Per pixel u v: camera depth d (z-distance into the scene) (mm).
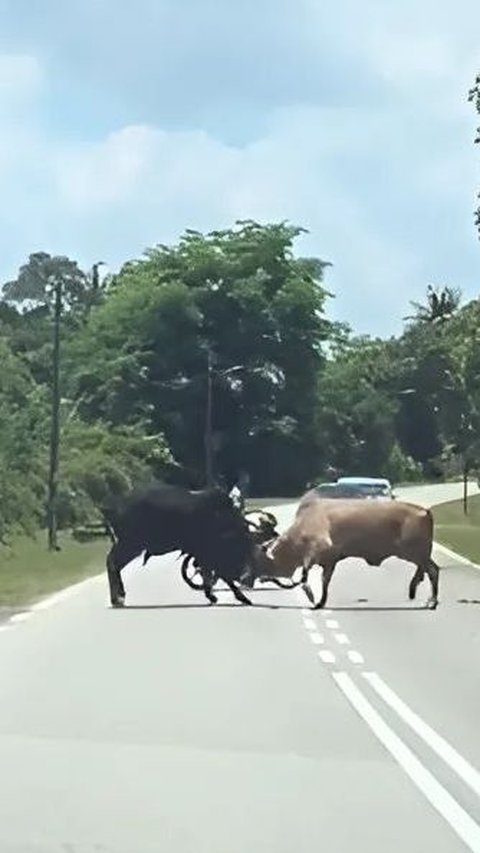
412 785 11992
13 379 58688
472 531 67688
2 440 56406
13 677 18484
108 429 86438
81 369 104000
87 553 51156
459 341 61250
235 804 11227
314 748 13727
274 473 106938
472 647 22203
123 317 106375
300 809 11055
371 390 126000
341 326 111562
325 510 29672
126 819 10664
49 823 10523
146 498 29672
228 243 109625
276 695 17062
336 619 26688
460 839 10039
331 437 118750
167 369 105562
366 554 29500
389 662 20266
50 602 30422
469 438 91500
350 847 9820
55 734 14422
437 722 15250
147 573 40125
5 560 45438
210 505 29734
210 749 13648
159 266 109312
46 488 62062
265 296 108562
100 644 22297
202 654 21047
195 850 9719
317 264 111250
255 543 29844
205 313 107062
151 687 17656
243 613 27844
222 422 105750
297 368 108625
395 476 123438
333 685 17922
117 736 14328
